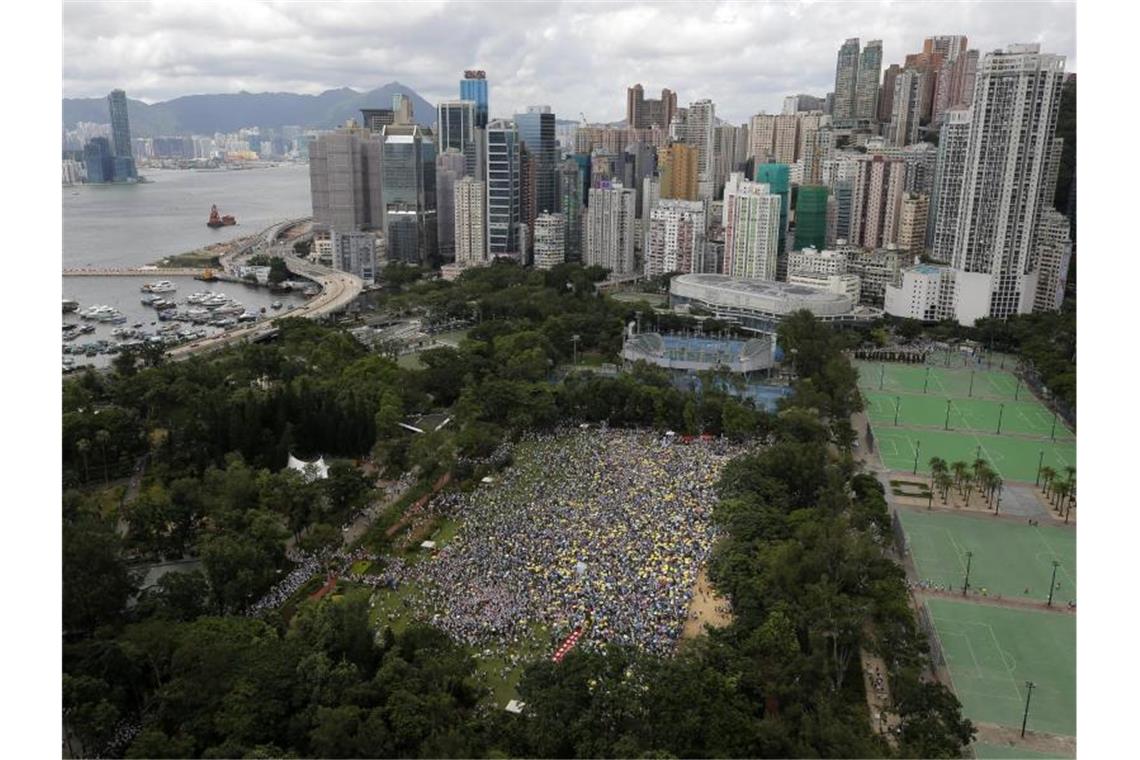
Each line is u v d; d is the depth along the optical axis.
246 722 189.88
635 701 194.62
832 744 183.50
